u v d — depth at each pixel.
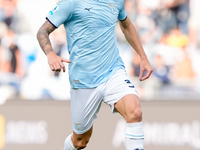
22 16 28.59
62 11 12.97
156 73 28.50
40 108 22.34
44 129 21.08
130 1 28.88
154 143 20.83
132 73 28.36
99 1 13.10
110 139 20.64
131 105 12.44
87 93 13.80
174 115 21.31
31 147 20.56
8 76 28.03
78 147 15.86
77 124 14.70
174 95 27.83
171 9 28.86
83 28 13.12
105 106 23.05
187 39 28.84
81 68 13.55
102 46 13.30
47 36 12.93
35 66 28.19
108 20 13.19
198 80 28.38
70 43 13.56
